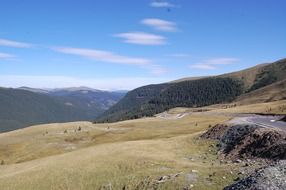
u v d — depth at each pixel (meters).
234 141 49.75
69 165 54.44
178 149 55.06
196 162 47.16
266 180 29.17
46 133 130.38
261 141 44.34
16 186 50.41
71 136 121.69
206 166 44.09
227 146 50.06
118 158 52.69
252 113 135.00
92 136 120.25
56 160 62.06
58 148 111.62
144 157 51.53
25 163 70.69
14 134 135.12
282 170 30.25
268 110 133.25
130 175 45.59
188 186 38.16
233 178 37.12
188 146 55.66
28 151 113.00
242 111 151.00
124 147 59.84
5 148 118.38
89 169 50.34
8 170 67.44
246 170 38.12
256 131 47.16
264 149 42.50
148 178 43.03
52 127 138.25
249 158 42.75
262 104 173.50
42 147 114.31
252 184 29.52
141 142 63.53
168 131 110.19
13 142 123.38
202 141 56.06
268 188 28.08
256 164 39.56
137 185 42.59
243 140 47.56
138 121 148.38
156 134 107.31
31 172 56.31
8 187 50.41
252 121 62.44
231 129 53.47
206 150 51.84
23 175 55.38
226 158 46.06
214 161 46.16
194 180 39.28
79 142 115.88
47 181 49.50
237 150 46.50
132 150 56.69
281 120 64.94
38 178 51.47
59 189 46.84
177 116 175.75
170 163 47.72
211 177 39.09
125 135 113.88
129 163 49.88
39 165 61.66
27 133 132.75
